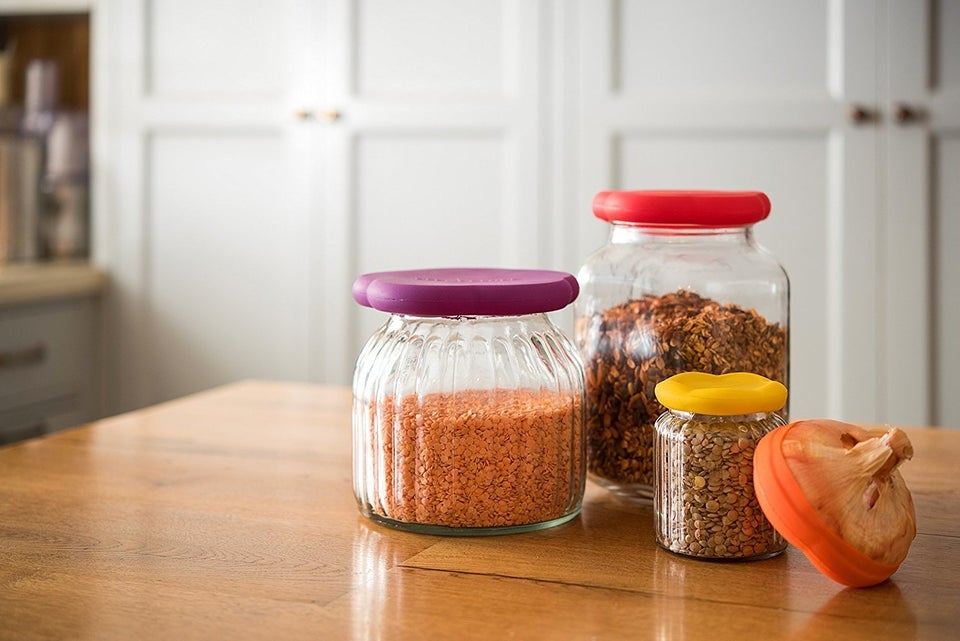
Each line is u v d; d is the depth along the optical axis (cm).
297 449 110
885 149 211
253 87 243
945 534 81
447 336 83
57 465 103
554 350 85
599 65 222
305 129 240
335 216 240
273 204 244
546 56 226
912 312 213
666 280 90
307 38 238
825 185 215
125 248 254
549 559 76
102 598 68
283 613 66
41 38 277
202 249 250
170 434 117
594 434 94
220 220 248
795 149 216
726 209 88
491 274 91
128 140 251
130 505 90
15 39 278
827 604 67
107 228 255
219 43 245
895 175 211
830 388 218
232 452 109
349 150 238
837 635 62
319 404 133
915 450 108
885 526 69
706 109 218
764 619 65
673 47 220
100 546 79
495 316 83
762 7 215
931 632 63
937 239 211
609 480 93
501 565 75
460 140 232
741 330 89
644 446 90
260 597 69
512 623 64
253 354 248
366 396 84
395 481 82
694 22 218
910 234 212
